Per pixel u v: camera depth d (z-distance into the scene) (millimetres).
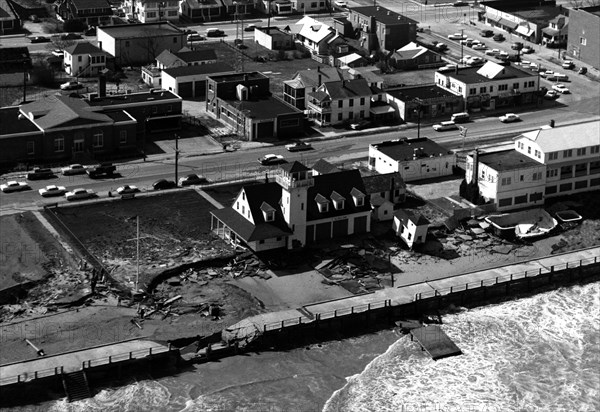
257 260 176250
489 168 196500
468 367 155625
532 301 173875
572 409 147625
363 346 159250
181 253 177125
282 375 151500
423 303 167750
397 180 197125
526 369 156000
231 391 147250
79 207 193750
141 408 142625
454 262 179875
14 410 140375
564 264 180500
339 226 184250
